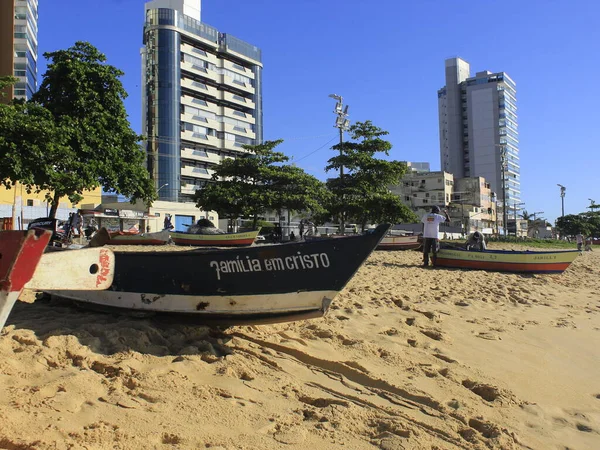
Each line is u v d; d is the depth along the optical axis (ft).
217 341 17.15
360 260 15.52
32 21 207.31
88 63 68.74
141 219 144.36
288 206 115.44
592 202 324.80
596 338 23.24
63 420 10.17
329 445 10.81
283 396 13.34
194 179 250.98
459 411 13.33
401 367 16.69
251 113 283.79
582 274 56.34
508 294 34.60
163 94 236.02
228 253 16.56
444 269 51.24
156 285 17.75
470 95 442.91
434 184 269.44
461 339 21.12
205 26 257.14
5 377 11.84
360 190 108.68
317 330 19.99
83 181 63.16
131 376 13.06
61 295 20.15
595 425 13.48
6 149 55.11
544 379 17.04
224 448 10.01
